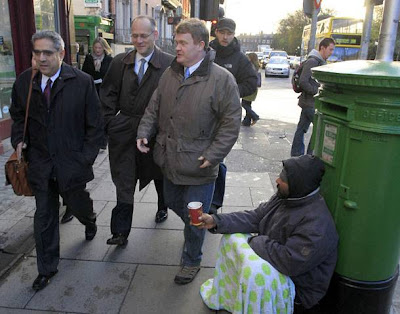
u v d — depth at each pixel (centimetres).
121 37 2053
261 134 811
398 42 1986
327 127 221
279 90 1806
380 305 222
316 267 220
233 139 260
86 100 285
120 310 267
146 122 286
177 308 270
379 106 191
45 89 273
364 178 202
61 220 389
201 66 257
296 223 220
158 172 338
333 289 227
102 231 372
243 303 221
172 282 298
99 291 286
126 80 317
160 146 282
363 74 187
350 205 207
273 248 223
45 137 276
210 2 786
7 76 691
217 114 265
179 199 291
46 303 272
